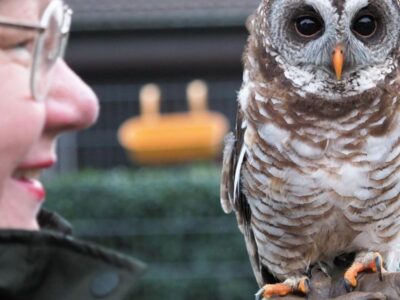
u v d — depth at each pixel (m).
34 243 3.15
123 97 23.66
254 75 6.32
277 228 6.34
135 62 22.98
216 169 18.64
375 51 6.13
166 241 17.31
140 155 22.25
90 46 22.73
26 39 3.09
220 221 17.30
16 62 3.09
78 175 18.33
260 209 6.34
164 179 17.77
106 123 23.64
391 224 6.17
